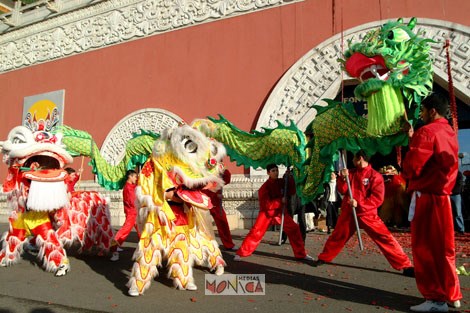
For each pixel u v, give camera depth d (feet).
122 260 21.48
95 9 46.34
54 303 13.35
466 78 28.73
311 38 34.47
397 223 35.86
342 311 12.28
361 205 17.66
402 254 17.07
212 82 38.42
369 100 14.69
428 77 14.30
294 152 19.93
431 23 30.12
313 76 33.27
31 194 17.65
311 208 28.35
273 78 35.55
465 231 32.96
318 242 27.37
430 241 12.10
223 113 37.35
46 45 49.44
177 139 14.97
